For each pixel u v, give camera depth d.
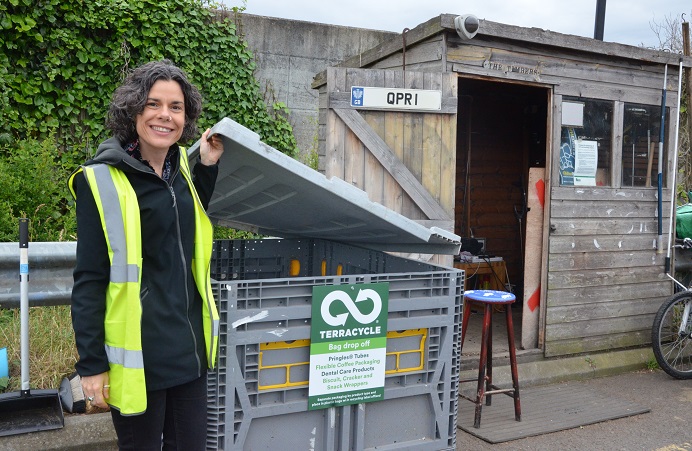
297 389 3.05
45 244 4.44
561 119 6.21
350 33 10.09
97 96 8.09
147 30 8.27
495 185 8.84
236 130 2.78
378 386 3.22
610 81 6.49
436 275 3.35
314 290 3.01
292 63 9.70
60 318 4.99
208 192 2.83
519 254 9.03
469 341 6.68
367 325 3.15
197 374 2.54
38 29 7.63
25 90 7.63
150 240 2.44
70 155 7.93
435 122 5.48
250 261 4.60
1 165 6.83
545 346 6.27
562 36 6.02
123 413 2.35
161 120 2.46
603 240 6.56
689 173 9.58
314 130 9.95
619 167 6.63
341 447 3.17
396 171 5.38
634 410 5.43
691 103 7.20
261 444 3.01
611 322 6.65
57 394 4.07
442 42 5.50
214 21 8.88
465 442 4.73
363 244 4.27
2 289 4.37
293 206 3.61
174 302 2.47
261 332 2.91
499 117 8.80
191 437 2.58
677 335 6.71
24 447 3.81
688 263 7.34
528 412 5.31
